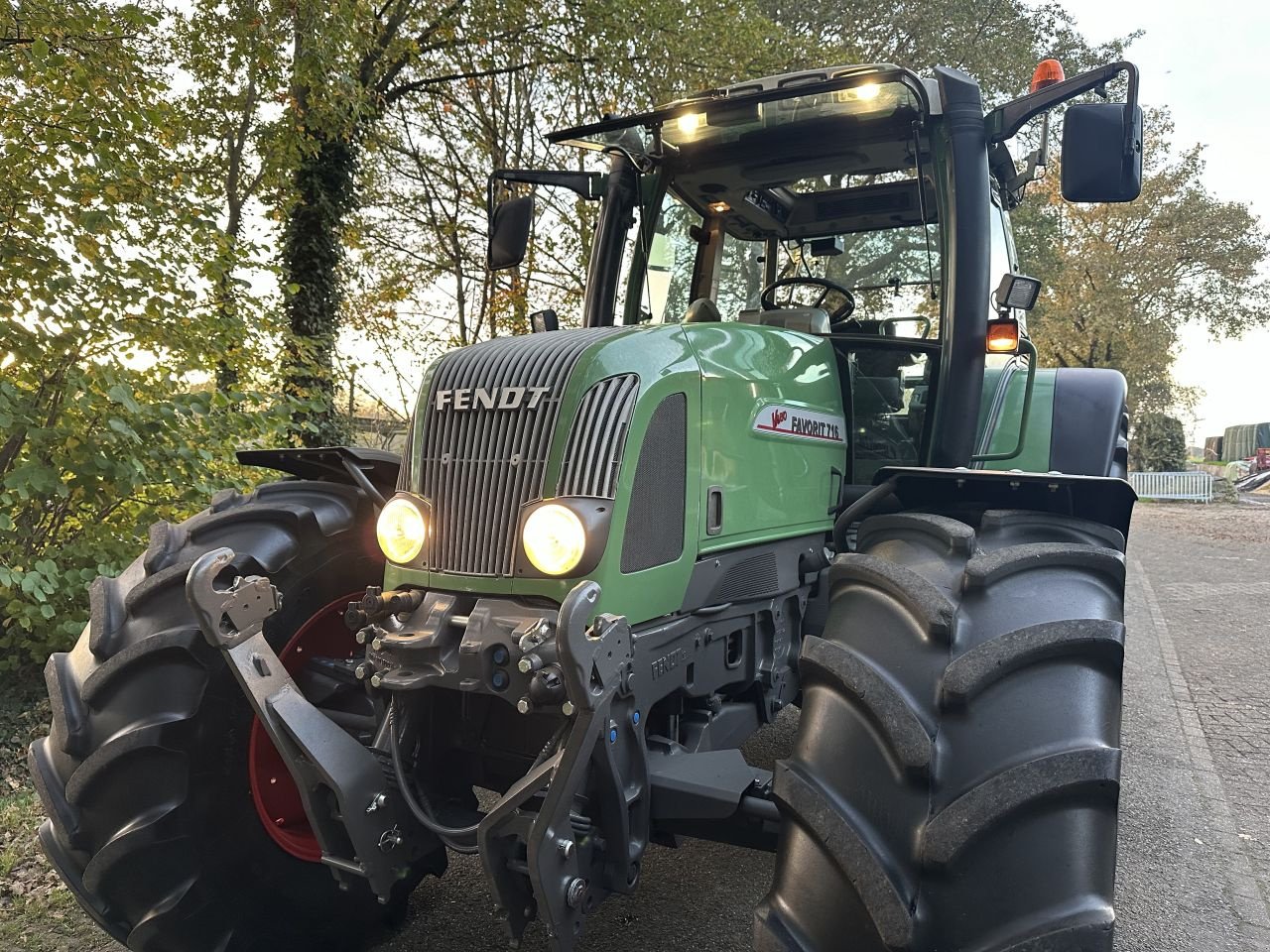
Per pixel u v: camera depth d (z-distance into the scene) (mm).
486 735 2084
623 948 2445
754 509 2439
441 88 11602
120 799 2016
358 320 12289
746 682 2477
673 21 10586
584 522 1782
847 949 1500
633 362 2004
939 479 2230
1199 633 6473
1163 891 2861
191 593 1798
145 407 4289
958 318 2844
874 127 3082
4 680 4406
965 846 1462
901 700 1631
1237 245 26047
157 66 6836
